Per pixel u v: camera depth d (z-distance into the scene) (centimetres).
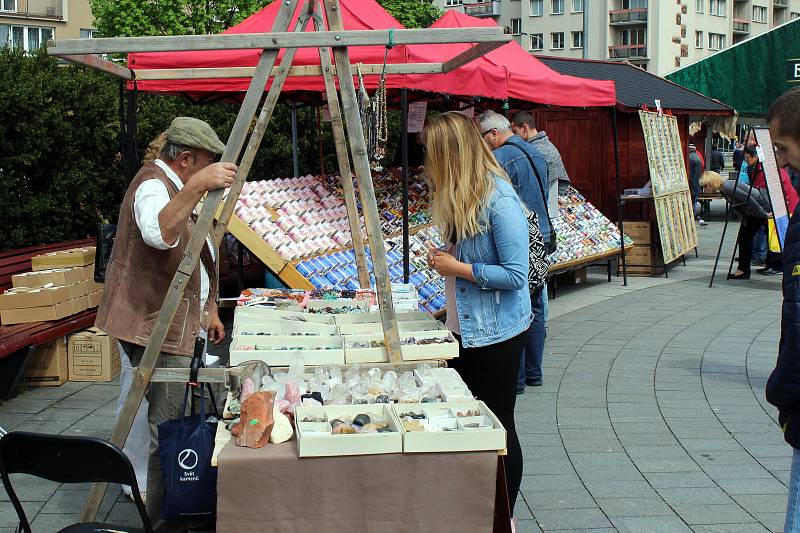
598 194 1371
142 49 338
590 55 7588
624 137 1353
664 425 578
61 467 302
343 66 364
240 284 800
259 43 337
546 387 675
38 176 806
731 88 1655
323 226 725
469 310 383
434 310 706
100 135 849
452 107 1102
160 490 379
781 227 909
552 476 489
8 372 612
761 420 586
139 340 363
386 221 820
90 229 892
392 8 2377
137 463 442
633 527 422
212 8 1566
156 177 363
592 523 427
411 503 296
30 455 301
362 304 488
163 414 374
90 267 711
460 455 296
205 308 411
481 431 296
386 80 619
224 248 912
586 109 1361
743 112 1658
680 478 484
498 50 859
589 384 681
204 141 371
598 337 855
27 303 646
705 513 437
